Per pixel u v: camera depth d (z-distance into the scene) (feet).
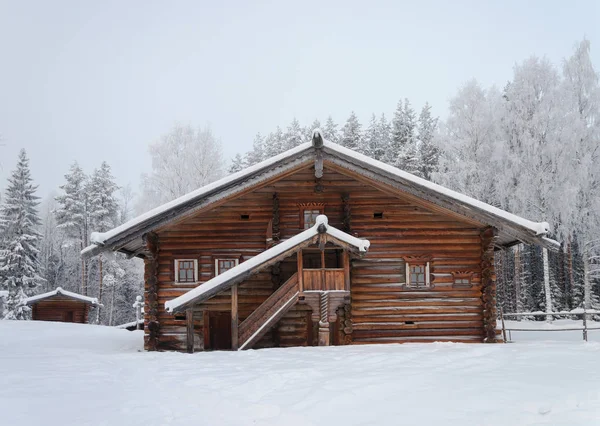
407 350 42.65
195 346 58.03
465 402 22.38
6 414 23.53
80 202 160.15
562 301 119.14
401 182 57.41
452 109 111.24
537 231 54.80
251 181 58.29
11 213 144.15
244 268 51.19
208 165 117.50
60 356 47.37
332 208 60.54
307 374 31.65
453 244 59.82
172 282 59.62
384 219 60.08
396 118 155.43
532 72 102.89
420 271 59.67
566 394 22.43
